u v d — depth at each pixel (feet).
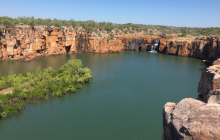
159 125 131.34
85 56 417.90
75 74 226.99
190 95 187.73
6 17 380.78
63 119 135.64
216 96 42.06
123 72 279.49
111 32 612.29
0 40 307.58
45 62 326.24
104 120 135.95
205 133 30.91
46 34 383.86
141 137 117.91
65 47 442.09
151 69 304.30
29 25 379.35
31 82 179.63
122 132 122.52
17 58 325.83
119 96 181.37
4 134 116.37
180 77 255.91
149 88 207.00
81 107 155.22
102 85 213.25
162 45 521.65
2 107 135.13
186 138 32.40
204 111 36.29
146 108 156.35
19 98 150.30
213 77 62.95
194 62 373.40
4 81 180.45
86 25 494.59
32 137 114.52
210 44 386.93
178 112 38.58
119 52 520.01
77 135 117.70
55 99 167.94
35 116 138.10
